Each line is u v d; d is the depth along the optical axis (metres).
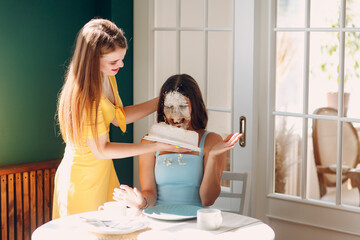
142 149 2.37
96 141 2.33
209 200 2.46
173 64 3.48
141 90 3.62
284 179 3.20
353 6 2.85
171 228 2.07
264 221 3.27
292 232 3.18
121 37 2.39
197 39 3.35
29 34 3.23
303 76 3.04
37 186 3.21
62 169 2.56
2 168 3.03
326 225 3.04
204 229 2.05
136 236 1.98
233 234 2.01
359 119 2.87
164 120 2.57
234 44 3.20
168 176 2.48
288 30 3.04
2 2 3.07
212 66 3.32
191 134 2.37
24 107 3.25
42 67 3.32
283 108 3.13
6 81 3.14
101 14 3.58
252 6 3.11
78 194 2.49
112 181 2.70
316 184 3.09
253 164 3.21
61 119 2.41
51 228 2.07
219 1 3.25
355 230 2.94
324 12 2.94
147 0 3.52
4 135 3.16
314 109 3.03
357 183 2.96
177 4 3.39
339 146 2.95
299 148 3.11
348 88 2.90
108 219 2.12
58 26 3.39
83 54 2.32
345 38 2.88
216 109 3.32
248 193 2.85
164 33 3.50
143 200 2.33
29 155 3.30
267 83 3.15
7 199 3.06
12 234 3.07
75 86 2.32
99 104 2.37
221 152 2.37
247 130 3.20
